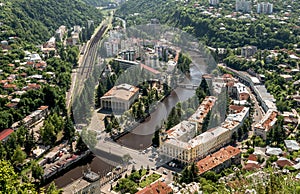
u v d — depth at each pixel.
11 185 119.56
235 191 180.00
